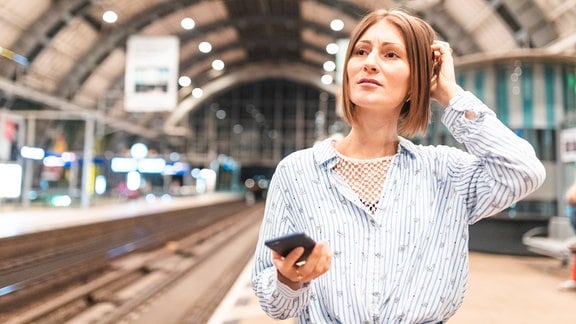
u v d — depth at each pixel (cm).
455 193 126
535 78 959
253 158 4494
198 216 2342
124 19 2506
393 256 118
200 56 3644
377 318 114
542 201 955
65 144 2359
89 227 1180
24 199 1592
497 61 971
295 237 96
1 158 1309
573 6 1322
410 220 120
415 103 125
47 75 2420
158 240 1372
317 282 121
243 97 4522
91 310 676
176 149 4344
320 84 4272
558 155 943
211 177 4391
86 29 2378
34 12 2008
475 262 843
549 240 809
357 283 116
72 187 2038
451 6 1888
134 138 3603
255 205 3875
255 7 2927
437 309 117
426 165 129
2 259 825
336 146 137
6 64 1998
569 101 952
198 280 854
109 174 3019
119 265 1016
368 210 120
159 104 1497
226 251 1278
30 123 1677
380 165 127
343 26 2856
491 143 118
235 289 689
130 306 627
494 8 1677
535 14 1513
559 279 687
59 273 800
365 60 124
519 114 963
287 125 4481
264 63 4281
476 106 123
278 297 112
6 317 608
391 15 127
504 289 617
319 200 123
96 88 2905
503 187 118
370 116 128
